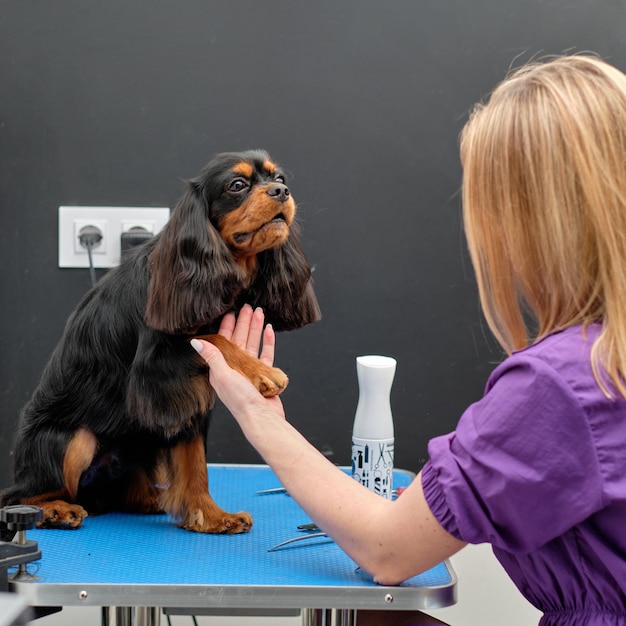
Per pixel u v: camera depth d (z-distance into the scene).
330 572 1.44
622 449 1.08
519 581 1.26
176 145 2.50
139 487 1.92
